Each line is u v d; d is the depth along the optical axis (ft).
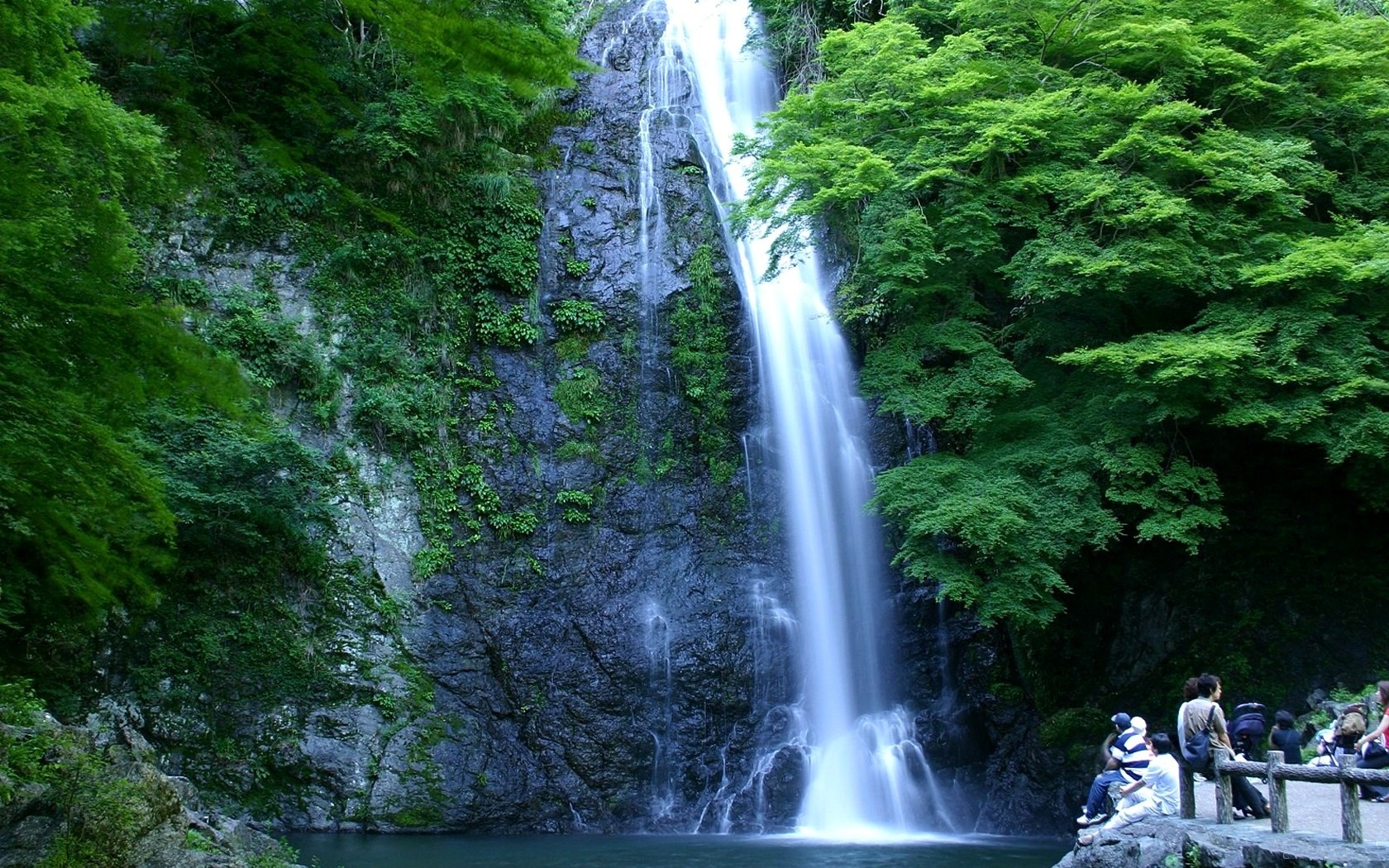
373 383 78.13
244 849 42.55
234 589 68.95
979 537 59.77
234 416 36.73
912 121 68.59
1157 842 35.27
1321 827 35.50
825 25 102.53
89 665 63.16
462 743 71.26
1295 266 58.44
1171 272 60.39
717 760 75.00
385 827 66.80
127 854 33.42
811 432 87.35
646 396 85.35
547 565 78.74
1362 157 69.97
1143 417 63.77
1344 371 58.29
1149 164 64.49
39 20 34.65
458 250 84.99
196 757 64.39
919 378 67.46
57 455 33.09
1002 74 68.80
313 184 79.97
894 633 81.10
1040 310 70.28
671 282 88.94
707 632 78.48
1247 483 74.59
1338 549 71.05
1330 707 60.29
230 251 76.64
